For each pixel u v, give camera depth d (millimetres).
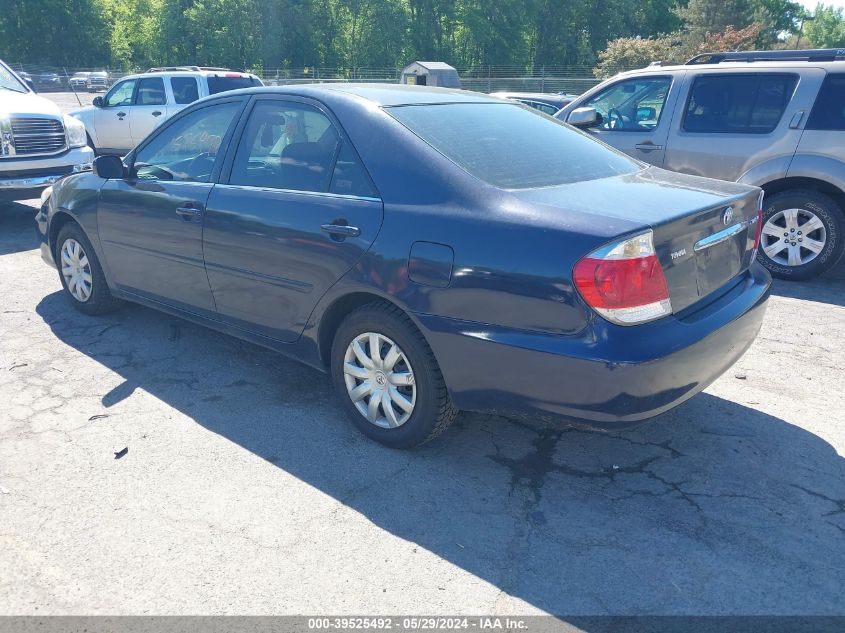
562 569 2732
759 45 52156
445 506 3125
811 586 2643
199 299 4383
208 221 4102
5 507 3080
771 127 6320
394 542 2883
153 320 5398
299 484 3277
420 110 3691
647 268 2795
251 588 2623
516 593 2609
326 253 3506
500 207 3035
